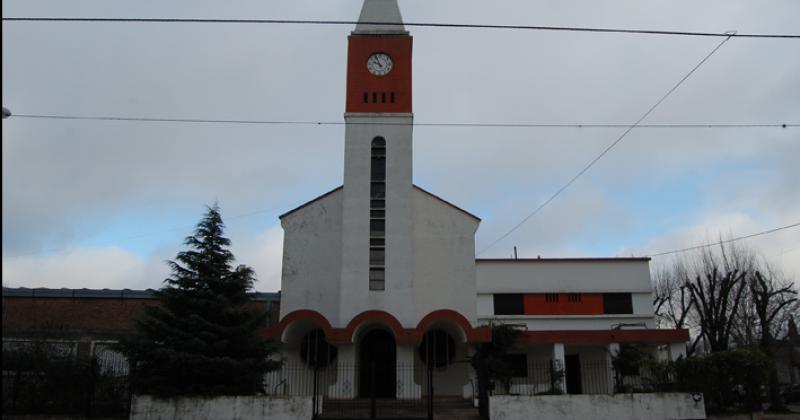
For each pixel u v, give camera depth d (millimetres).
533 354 32906
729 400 24156
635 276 37188
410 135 30250
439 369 29266
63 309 33219
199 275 23062
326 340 26719
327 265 30516
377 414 22891
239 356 22516
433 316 26969
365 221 29016
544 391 28719
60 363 23125
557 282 37125
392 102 30641
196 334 21828
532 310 36719
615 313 36688
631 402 21812
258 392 23391
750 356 22516
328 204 31281
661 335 30219
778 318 46500
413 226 31266
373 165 30078
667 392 22438
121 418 21656
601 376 32500
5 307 32969
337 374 26984
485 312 36531
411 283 28203
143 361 21641
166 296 22516
